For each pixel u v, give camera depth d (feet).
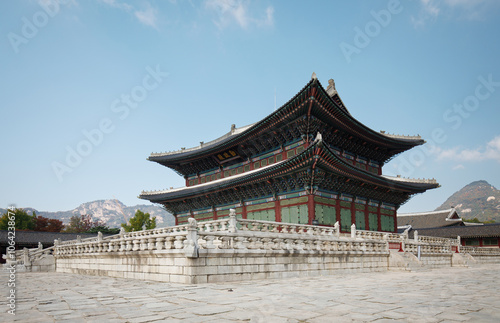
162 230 79.51
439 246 139.95
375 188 162.20
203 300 42.80
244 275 68.69
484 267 139.03
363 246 100.63
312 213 131.64
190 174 210.59
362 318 32.58
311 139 142.61
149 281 68.49
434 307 38.45
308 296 46.50
